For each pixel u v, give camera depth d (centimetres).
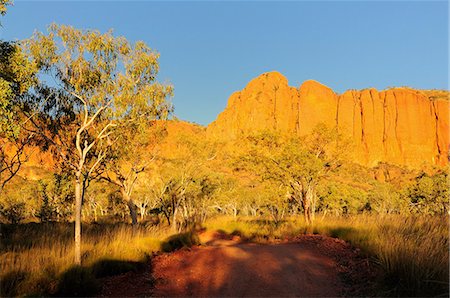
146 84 1061
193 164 2111
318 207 4097
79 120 1152
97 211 5212
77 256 836
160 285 797
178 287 785
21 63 878
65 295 685
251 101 15512
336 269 798
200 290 755
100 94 970
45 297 657
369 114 14688
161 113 1162
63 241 1083
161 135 1889
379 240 835
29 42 934
